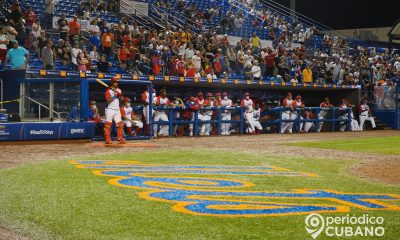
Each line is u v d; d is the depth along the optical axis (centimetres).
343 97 2728
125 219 533
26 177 810
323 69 2905
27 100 1573
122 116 1630
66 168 924
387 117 2797
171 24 2831
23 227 500
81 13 2241
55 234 477
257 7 3753
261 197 659
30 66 1831
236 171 912
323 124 2494
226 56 2422
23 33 1950
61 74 1677
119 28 2208
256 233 482
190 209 581
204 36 2555
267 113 2294
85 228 498
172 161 1059
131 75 1862
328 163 1070
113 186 734
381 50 4153
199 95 2030
